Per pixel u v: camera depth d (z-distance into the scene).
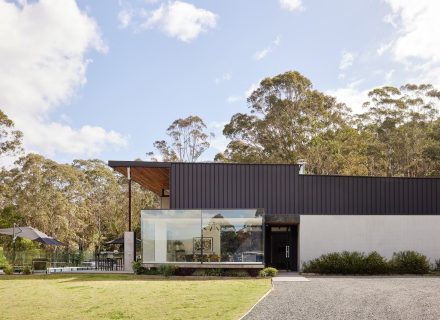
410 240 18.59
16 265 22.00
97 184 46.81
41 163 39.16
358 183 20.41
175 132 47.59
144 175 22.09
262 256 17.05
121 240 24.00
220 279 15.97
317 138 38.72
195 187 19.91
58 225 38.00
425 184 20.69
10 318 8.98
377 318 8.14
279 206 20.00
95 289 13.23
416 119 47.03
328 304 9.66
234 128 41.12
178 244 17.39
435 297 10.63
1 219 33.38
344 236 18.48
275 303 9.88
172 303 10.23
